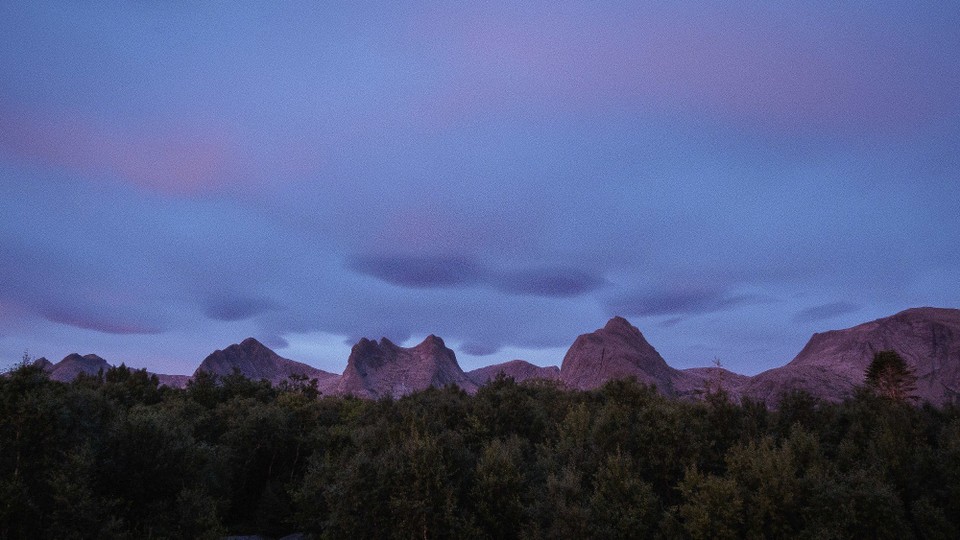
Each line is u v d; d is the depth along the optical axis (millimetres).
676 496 47938
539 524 43156
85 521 34156
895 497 40906
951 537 41781
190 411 76875
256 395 105500
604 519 42688
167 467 41062
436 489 46250
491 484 46906
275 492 63594
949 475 45812
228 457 61125
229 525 62156
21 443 37750
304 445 69500
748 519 41125
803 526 41750
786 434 60375
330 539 46031
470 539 44125
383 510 46219
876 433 55844
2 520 32312
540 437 64562
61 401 41938
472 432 61719
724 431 58219
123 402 78562
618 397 68312
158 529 37719
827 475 44125
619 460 46344
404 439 54938
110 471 39344
